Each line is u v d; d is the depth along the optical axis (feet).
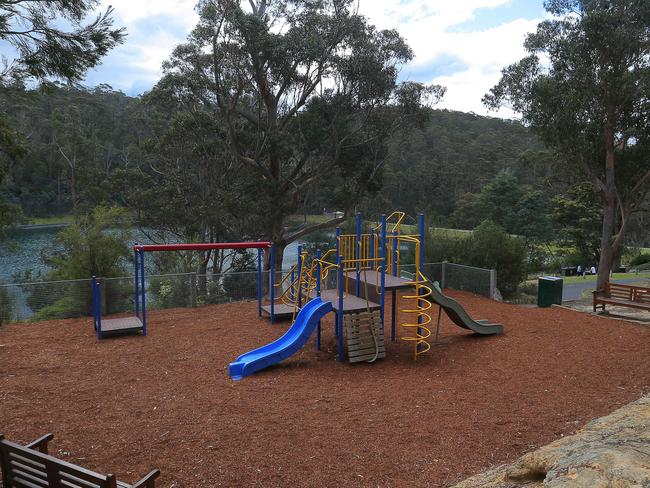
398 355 30.27
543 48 72.84
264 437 18.51
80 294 40.55
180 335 34.19
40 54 24.09
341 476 15.72
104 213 60.49
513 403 22.06
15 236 191.93
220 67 87.92
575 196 150.20
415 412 21.11
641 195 81.56
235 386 24.41
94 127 222.48
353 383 25.04
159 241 114.32
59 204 247.70
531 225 183.42
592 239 143.23
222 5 83.25
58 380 24.93
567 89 70.69
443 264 55.83
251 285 47.88
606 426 16.20
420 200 264.72
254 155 97.35
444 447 17.79
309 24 86.38
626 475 10.32
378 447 17.76
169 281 44.73
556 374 25.95
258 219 96.84
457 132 343.67
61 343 32.04
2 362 27.84
